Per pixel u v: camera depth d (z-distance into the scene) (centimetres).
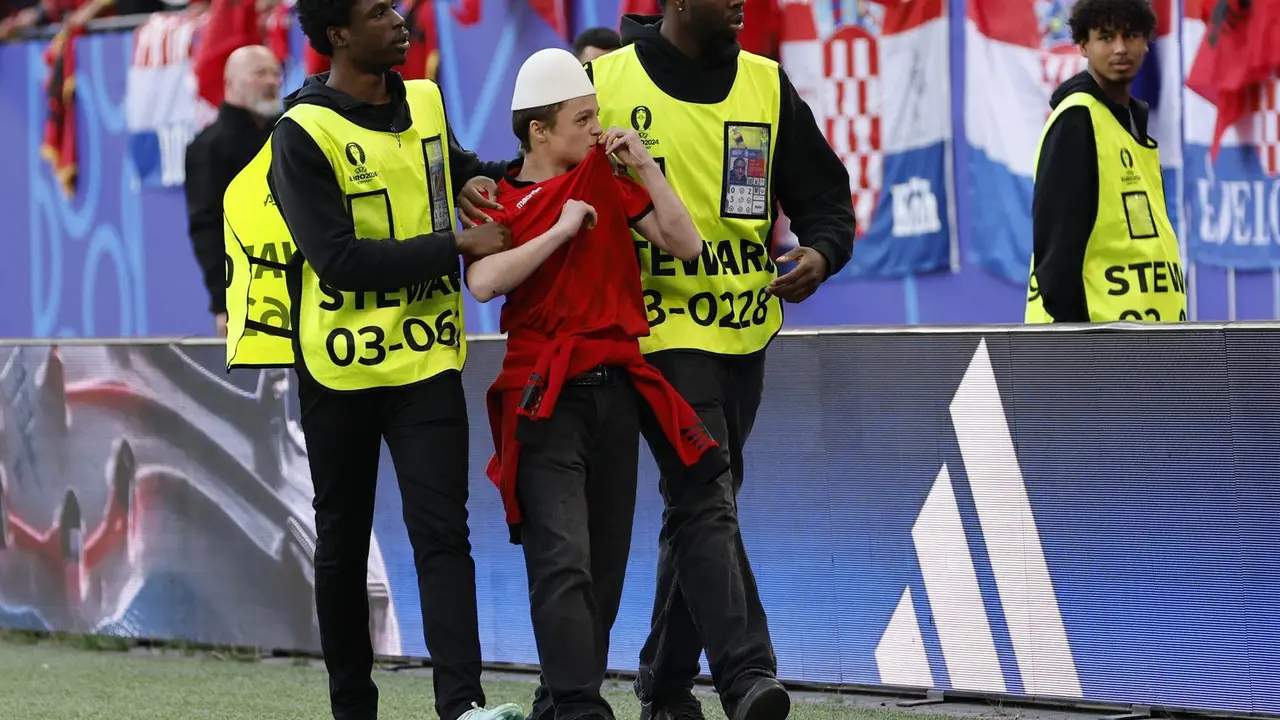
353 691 1489
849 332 1678
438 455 1384
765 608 1734
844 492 1689
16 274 3569
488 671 1930
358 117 1359
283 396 2005
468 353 1878
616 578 1366
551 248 1296
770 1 2623
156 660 2083
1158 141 2439
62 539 2198
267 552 2034
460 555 1388
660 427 1347
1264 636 1498
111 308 3441
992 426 1612
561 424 1321
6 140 3550
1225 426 1506
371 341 1373
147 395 2111
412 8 2939
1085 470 1571
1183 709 1536
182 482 2094
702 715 1515
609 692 1780
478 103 2919
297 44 3009
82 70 3412
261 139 2416
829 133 2612
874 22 2566
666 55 1403
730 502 1355
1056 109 1792
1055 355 1578
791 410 1712
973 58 2506
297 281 1406
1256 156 2366
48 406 2195
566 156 1359
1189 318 2427
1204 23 2378
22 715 1767
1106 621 1568
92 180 3428
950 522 1638
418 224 1384
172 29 3266
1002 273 2508
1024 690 1608
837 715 1627
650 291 1405
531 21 2850
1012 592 1611
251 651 2080
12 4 3525
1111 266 1781
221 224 2425
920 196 2562
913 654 1662
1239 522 1505
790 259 1430
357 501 1436
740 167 1416
